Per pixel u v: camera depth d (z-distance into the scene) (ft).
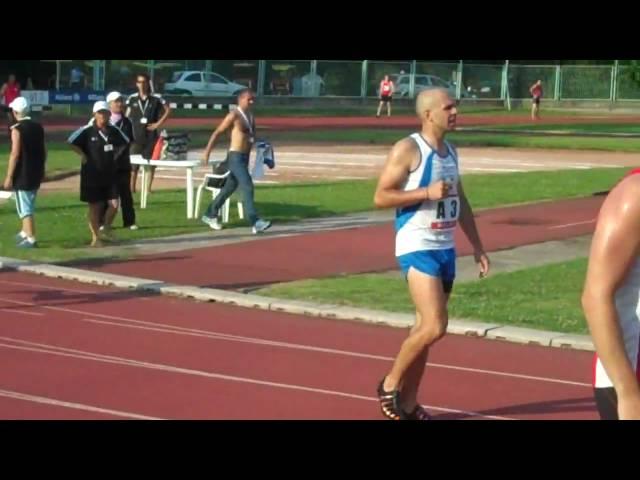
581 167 208.74
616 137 284.41
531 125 334.65
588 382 59.47
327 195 154.30
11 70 342.23
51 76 348.59
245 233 119.14
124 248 108.27
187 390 56.18
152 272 95.09
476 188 163.94
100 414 51.34
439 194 45.57
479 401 54.90
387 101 376.89
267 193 156.04
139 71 372.58
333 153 233.35
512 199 151.43
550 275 94.38
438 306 46.83
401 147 46.96
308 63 412.98
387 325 75.46
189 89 380.78
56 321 74.95
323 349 67.15
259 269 97.40
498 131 305.32
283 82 410.72
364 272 96.68
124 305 81.71
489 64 431.84
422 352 47.91
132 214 119.44
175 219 127.34
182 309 80.69
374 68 422.00
